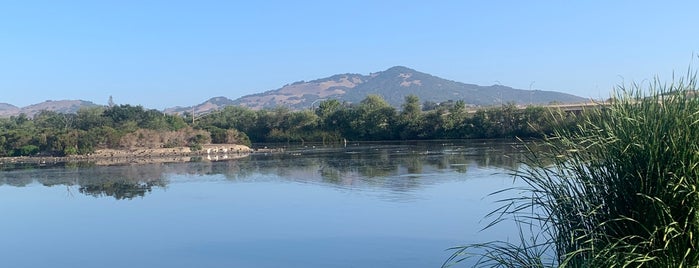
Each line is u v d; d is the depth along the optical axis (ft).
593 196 22.89
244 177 112.78
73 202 84.89
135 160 179.01
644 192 20.86
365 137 281.13
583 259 22.43
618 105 22.35
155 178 116.67
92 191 97.71
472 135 239.09
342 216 63.31
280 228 58.75
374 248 48.06
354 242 50.70
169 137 220.84
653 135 20.62
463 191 77.66
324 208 69.36
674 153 20.07
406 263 42.86
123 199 86.33
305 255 47.29
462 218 57.98
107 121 265.95
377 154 167.32
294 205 73.20
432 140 253.24
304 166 134.21
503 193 72.08
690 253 19.97
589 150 23.00
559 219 23.73
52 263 49.21
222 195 86.69
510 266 26.55
